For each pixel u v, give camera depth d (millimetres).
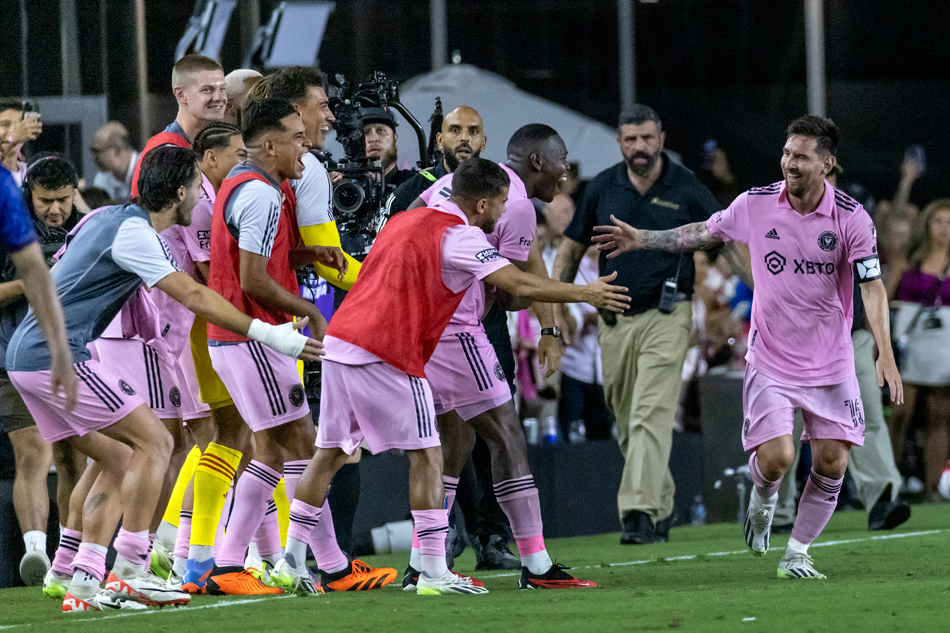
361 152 23141
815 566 21547
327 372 17984
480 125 23828
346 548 23484
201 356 19375
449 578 18109
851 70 77750
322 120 20000
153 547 21359
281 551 20547
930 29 77500
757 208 19359
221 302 16938
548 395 35375
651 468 29016
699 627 13578
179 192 17672
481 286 19734
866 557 23203
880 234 50531
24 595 20531
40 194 23094
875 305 18969
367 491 28641
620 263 29469
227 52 41406
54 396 17250
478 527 23578
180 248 20484
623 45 72688
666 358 29156
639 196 29578
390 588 19875
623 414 30562
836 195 19078
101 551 17656
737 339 40969
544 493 31766
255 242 18141
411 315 17688
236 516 18906
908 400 41406
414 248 17734
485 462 23203
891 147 74562
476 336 19172
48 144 34531
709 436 36719
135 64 38094
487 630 13727
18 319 23516
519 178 20781
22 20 34844
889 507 30812
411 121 25547
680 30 78938
